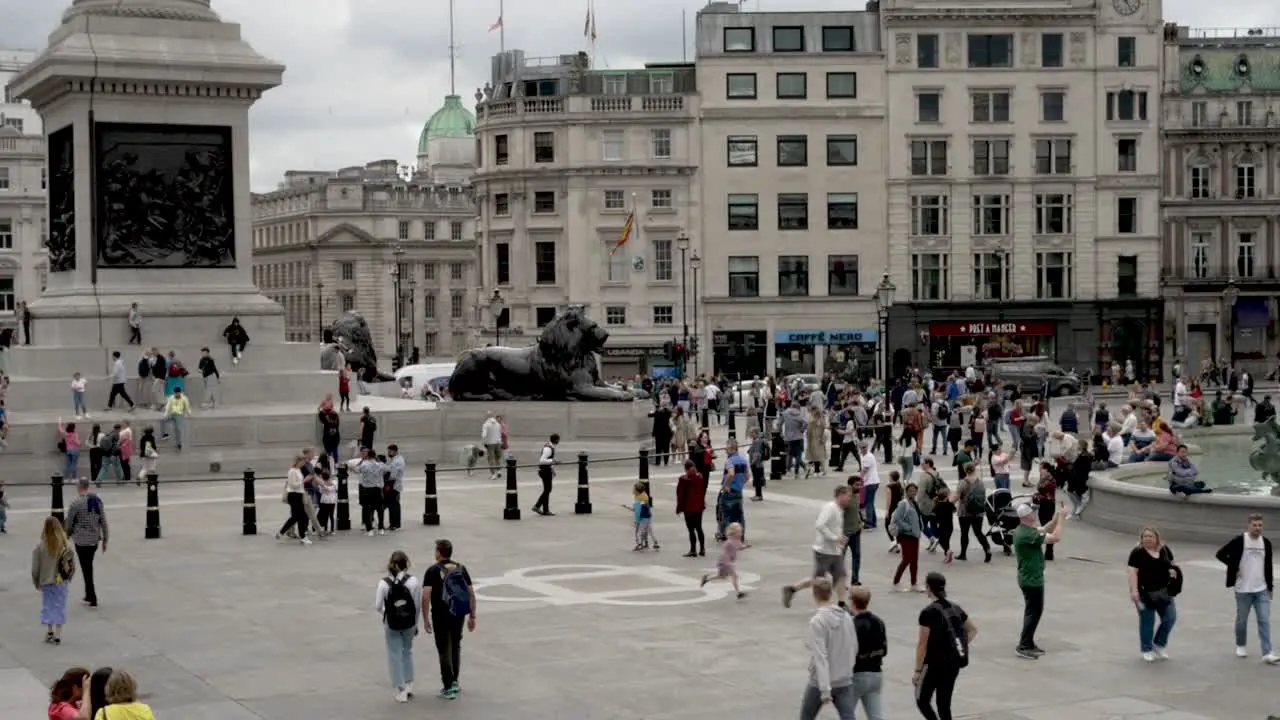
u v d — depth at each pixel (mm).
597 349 54219
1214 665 21828
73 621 25469
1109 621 24984
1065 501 40969
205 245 51906
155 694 20453
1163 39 102312
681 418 51750
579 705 19766
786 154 100375
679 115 99312
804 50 100375
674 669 21719
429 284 173250
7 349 58656
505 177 100500
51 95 51594
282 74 51906
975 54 100375
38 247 140000
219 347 51750
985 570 30281
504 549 33031
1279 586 27797
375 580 29250
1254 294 103125
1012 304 100750
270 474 47688
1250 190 102875
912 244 100938
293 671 21766
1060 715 19141
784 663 22062
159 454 46781
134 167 50844
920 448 50750
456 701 19969
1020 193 100812
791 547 33312
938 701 17625
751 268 100688
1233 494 34062
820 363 101000
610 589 28172
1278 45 104750
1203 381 92438
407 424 51344
